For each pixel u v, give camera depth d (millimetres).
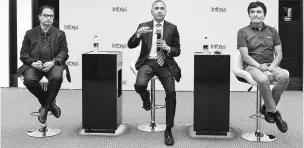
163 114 5043
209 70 3885
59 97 6031
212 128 3945
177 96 6227
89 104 4031
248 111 5180
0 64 6812
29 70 3953
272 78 3801
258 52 3969
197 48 6473
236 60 4035
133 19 6465
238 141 3865
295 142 3830
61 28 6484
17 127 4348
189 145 3721
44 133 4035
